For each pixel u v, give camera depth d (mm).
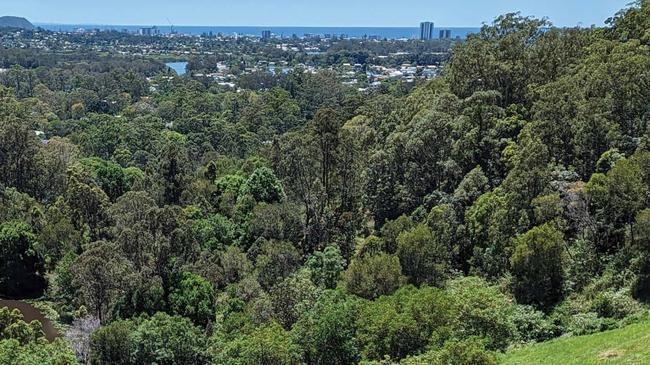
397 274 40688
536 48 59562
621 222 36125
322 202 56812
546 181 40000
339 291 38250
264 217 55125
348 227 54406
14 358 32250
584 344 27672
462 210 47312
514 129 51594
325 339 32062
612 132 41656
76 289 47906
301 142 58219
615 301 31797
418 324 31531
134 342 36562
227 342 36562
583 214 37469
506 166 48188
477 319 31141
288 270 47500
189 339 37094
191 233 48219
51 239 56156
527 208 39812
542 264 35625
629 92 42250
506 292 37594
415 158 54812
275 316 39031
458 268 45438
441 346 29625
